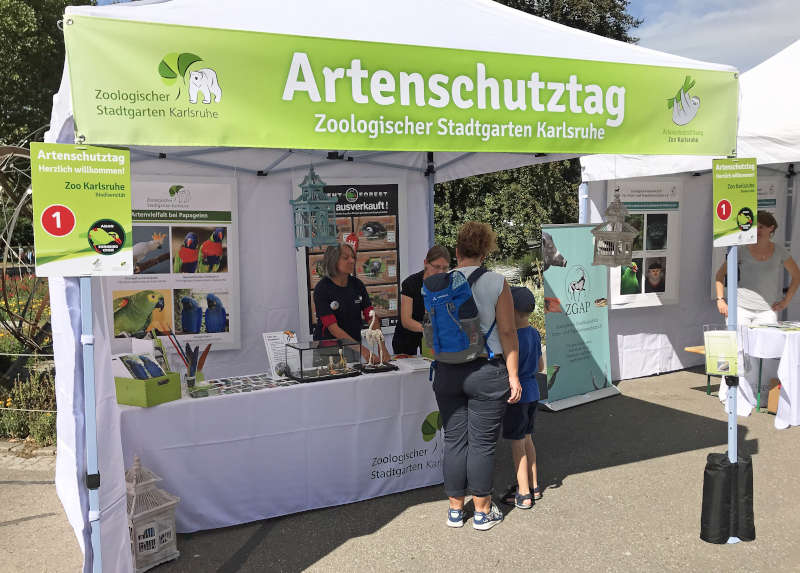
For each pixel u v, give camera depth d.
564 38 3.27
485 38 3.05
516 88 3.07
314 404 3.88
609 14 17.52
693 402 6.28
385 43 2.76
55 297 3.82
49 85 19.27
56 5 18.70
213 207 5.20
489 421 3.54
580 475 4.48
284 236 5.51
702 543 3.46
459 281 3.41
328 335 4.38
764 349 5.46
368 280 5.84
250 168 5.31
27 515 4.05
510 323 3.44
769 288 5.85
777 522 3.70
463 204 15.25
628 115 3.38
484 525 3.65
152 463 3.47
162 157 4.98
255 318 5.46
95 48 2.29
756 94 5.61
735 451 3.46
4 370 6.47
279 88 2.57
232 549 3.46
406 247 5.99
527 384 3.88
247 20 2.59
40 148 2.24
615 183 6.75
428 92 2.87
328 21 2.75
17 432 5.64
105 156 2.35
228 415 3.64
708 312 7.75
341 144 2.70
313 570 3.25
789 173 7.49
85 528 2.53
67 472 3.80
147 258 5.01
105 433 2.68
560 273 6.23
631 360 7.25
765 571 3.16
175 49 2.40
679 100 3.50
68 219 2.30
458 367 3.51
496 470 4.65
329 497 3.97
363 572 3.22
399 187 5.91
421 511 3.93
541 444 5.17
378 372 4.14
